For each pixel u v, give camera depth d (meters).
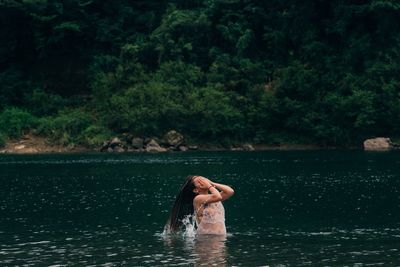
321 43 61.62
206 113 57.56
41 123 59.97
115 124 59.53
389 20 58.88
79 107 64.75
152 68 65.81
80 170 34.47
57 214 17.66
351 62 59.44
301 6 63.28
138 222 15.96
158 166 36.75
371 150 52.12
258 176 29.00
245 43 63.38
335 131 56.19
